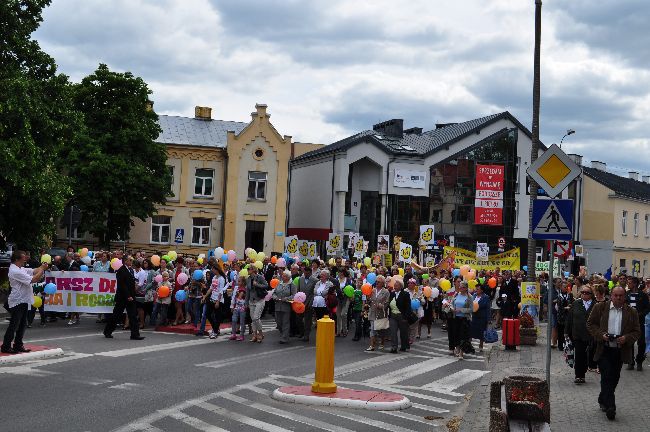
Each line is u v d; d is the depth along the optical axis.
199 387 12.57
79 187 41.25
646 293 17.56
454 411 11.59
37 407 10.21
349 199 54.94
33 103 28.02
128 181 41.69
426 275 27.48
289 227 61.62
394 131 60.53
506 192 57.41
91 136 42.66
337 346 20.77
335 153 54.06
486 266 33.66
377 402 11.52
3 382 12.10
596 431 10.06
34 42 30.06
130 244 49.94
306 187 58.81
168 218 51.03
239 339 20.64
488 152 57.19
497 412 8.38
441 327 27.97
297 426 9.90
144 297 22.47
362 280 22.83
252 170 51.78
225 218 51.19
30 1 29.78
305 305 21.06
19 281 14.95
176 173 51.16
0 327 20.47
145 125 43.62
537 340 22.70
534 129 22.58
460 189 56.44
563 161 11.33
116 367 14.34
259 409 10.98
